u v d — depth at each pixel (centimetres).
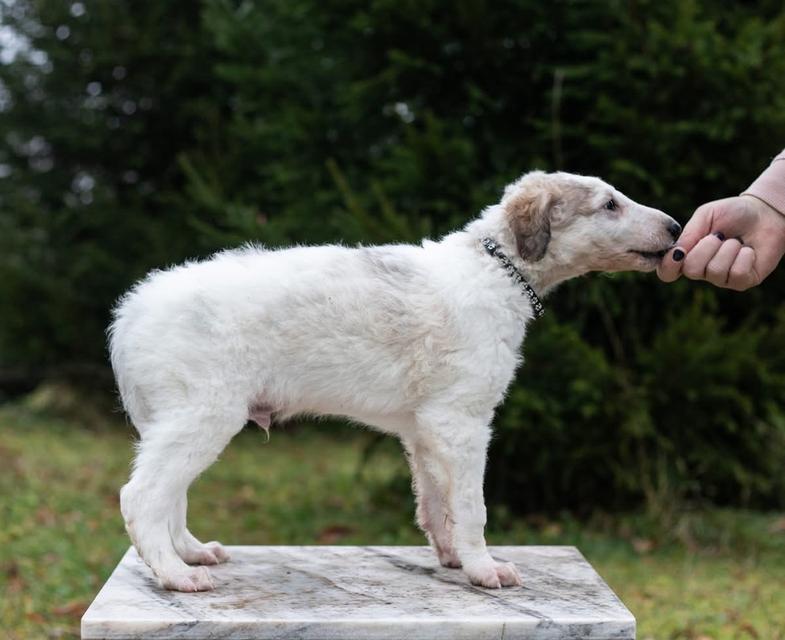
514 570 405
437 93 845
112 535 802
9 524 815
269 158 1127
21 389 1452
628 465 814
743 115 746
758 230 428
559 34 820
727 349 754
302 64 970
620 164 743
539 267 421
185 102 1341
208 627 346
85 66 1329
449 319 396
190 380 376
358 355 393
